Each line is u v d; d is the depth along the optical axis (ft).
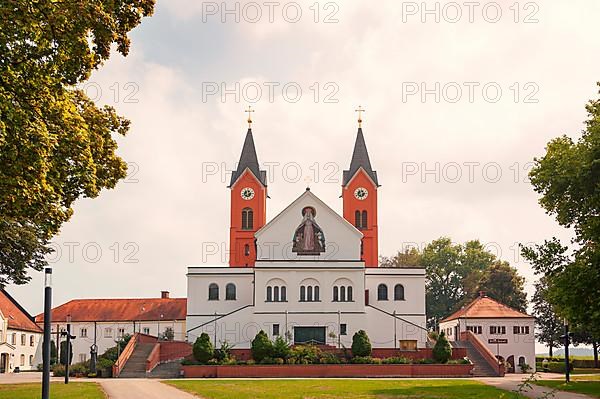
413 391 144.36
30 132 77.66
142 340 254.68
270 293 274.57
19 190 78.59
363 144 327.67
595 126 151.12
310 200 295.69
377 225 320.91
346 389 150.71
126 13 92.22
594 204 149.59
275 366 217.97
